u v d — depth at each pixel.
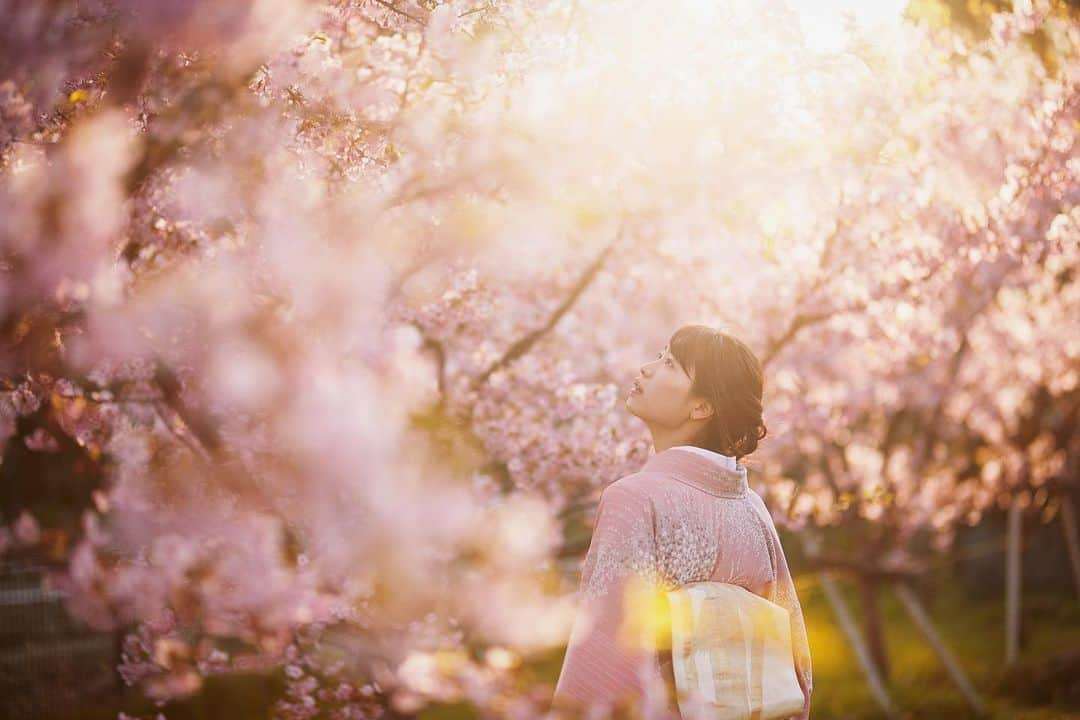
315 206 3.11
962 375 9.04
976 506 10.46
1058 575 14.04
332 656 4.11
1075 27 4.79
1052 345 8.49
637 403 2.51
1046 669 9.63
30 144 2.50
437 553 3.34
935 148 4.82
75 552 3.42
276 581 3.19
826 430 7.59
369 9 3.11
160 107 2.34
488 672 3.04
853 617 13.98
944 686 10.19
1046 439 10.36
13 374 2.46
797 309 5.35
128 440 3.71
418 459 3.44
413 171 3.71
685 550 2.23
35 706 8.07
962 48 4.64
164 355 2.77
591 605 2.14
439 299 3.86
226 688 6.93
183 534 3.22
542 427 4.35
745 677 2.19
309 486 2.06
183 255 2.94
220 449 3.17
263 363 2.01
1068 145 4.79
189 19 1.63
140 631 3.93
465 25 3.31
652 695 2.05
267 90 2.80
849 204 4.82
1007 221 5.14
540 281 4.98
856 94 4.41
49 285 1.76
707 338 2.47
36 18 1.78
